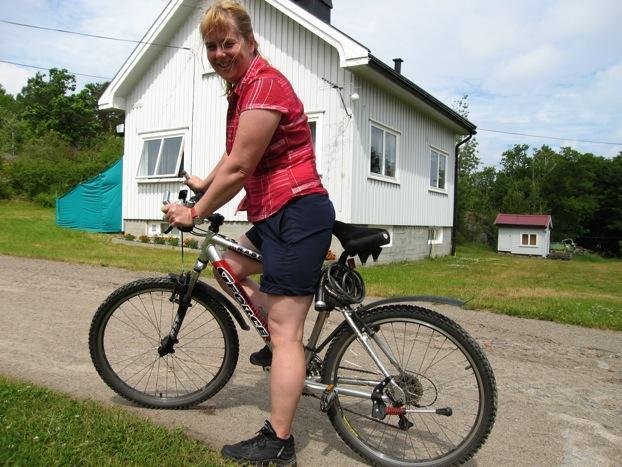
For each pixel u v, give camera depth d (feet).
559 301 21.83
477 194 112.98
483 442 7.68
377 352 8.23
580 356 14.62
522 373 13.04
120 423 8.41
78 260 28.81
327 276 8.03
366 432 8.95
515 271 39.91
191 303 9.79
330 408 8.36
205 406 10.00
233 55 7.79
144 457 7.44
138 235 47.09
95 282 22.48
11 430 7.79
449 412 8.11
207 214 7.95
